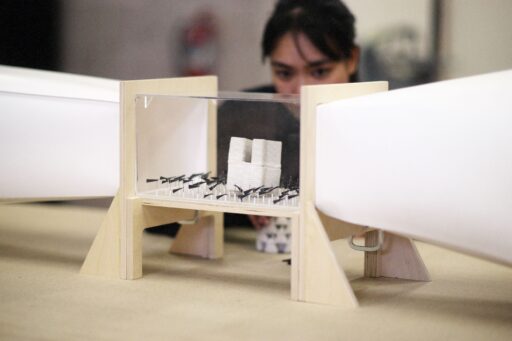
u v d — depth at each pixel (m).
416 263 1.36
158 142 1.40
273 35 1.77
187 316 1.17
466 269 1.43
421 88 1.15
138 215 1.34
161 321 1.15
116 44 1.88
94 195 1.42
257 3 1.78
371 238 1.38
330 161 1.22
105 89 1.44
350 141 1.20
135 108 1.35
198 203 1.31
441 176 1.11
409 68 1.71
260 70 1.79
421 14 1.70
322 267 1.22
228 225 1.77
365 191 1.19
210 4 1.81
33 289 1.28
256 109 1.34
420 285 1.33
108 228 1.35
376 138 1.17
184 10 1.83
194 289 1.29
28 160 1.40
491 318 1.18
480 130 1.08
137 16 1.86
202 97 1.35
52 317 1.16
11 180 1.40
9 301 1.22
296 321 1.15
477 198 1.08
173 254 1.53
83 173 1.41
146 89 1.36
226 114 1.38
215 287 1.31
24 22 1.92
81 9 1.89
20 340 1.08
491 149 1.07
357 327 1.13
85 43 1.90
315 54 1.75
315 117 1.24
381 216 1.18
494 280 1.37
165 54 1.85
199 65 1.83
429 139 1.12
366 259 1.39
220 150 1.40
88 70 1.90
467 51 1.68
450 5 1.68
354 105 1.19
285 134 1.31
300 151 1.23
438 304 1.24
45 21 1.91
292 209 1.25
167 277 1.36
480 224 1.09
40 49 1.92
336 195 1.22
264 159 1.32
